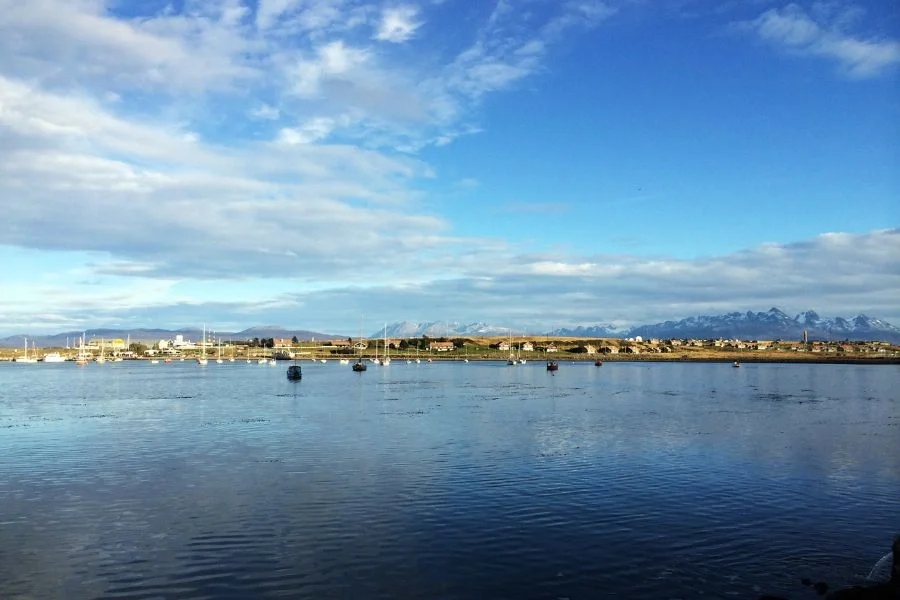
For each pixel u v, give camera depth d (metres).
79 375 194.75
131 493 33.22
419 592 20.38
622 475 37.53
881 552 24.25
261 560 23.16
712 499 31.91
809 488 34.31
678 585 21.00
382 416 71.00
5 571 22.22
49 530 26.83
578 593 20.34
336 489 33.94
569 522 27.81
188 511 29.62
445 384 138.00
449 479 36.38
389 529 26.78
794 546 24.86
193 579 21.45
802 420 67.12
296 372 153.62
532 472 38.38
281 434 55.62
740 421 66.00
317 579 21.41
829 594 19.83
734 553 24.06
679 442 50.62
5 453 46.00
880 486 34.88
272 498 32.00
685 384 139.38
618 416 70.94
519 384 138.00
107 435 55.47
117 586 20.91
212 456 44.28
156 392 113.75
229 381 153.25
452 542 25.12
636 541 25.33
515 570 22.23
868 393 111.75
